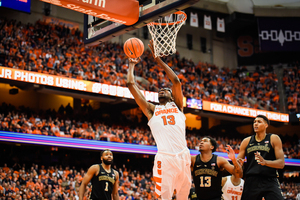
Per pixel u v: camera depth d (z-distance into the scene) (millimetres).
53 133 15102
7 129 13742
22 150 16203
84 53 19812
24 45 17594
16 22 19922
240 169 4434
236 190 6203
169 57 24375
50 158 16625
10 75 14359
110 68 19969
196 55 27312
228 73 26875
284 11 25672
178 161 3676
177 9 5176
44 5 21250
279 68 27344
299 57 27359
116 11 5449
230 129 25656
